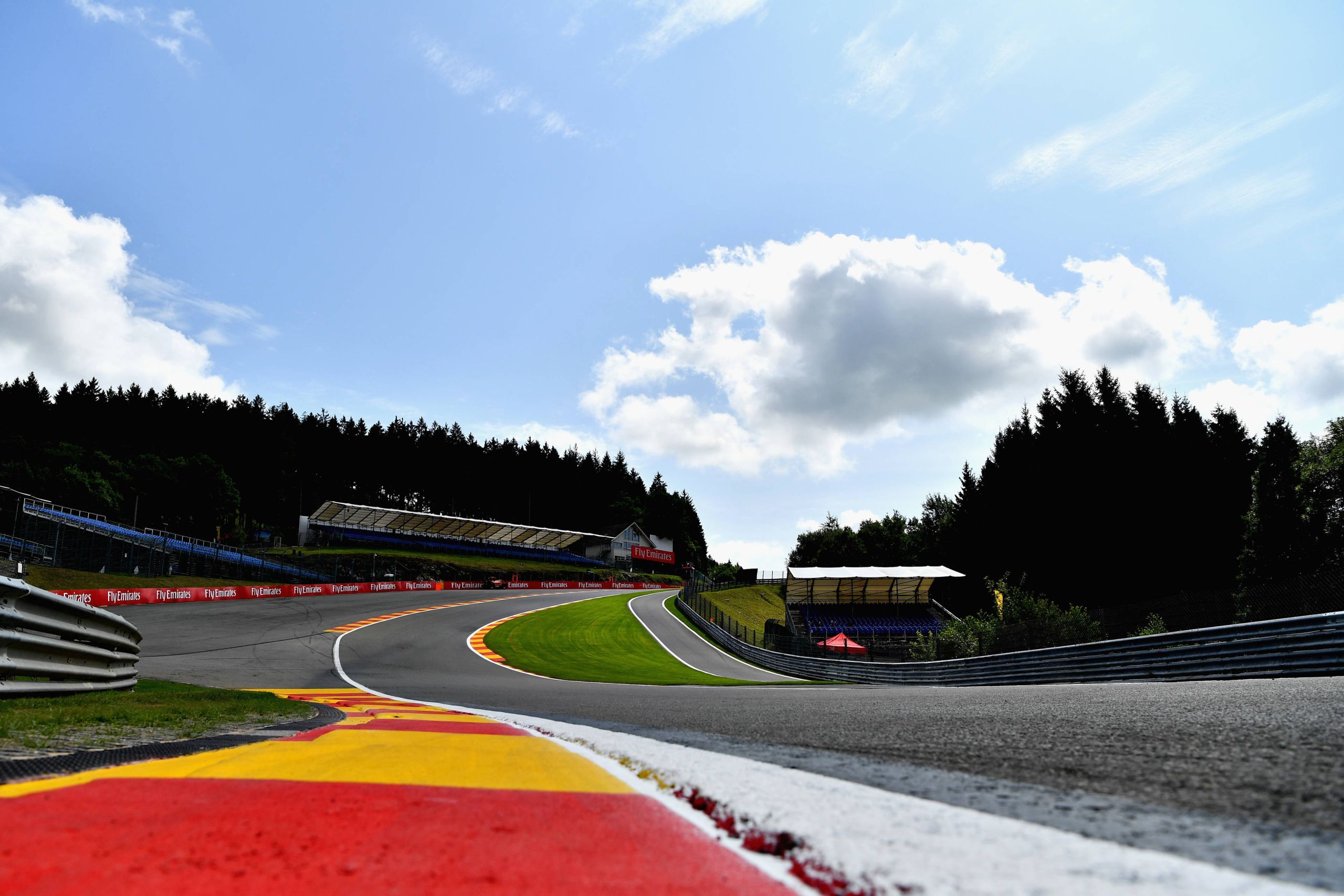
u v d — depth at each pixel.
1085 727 3.26
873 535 80.62
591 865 1.06
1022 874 0.93
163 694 7.57
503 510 116.75
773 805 1.42
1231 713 3.53
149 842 1.16
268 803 1.55
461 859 1.08
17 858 1.04
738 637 35.12
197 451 88.00
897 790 1.75
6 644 5.25
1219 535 34.34
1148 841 1.16
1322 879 0.92
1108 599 35.94
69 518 42.19
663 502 124.81
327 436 105.56
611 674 23.02
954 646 23.73
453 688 13.62
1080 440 38.44
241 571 46.59
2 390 86.50
